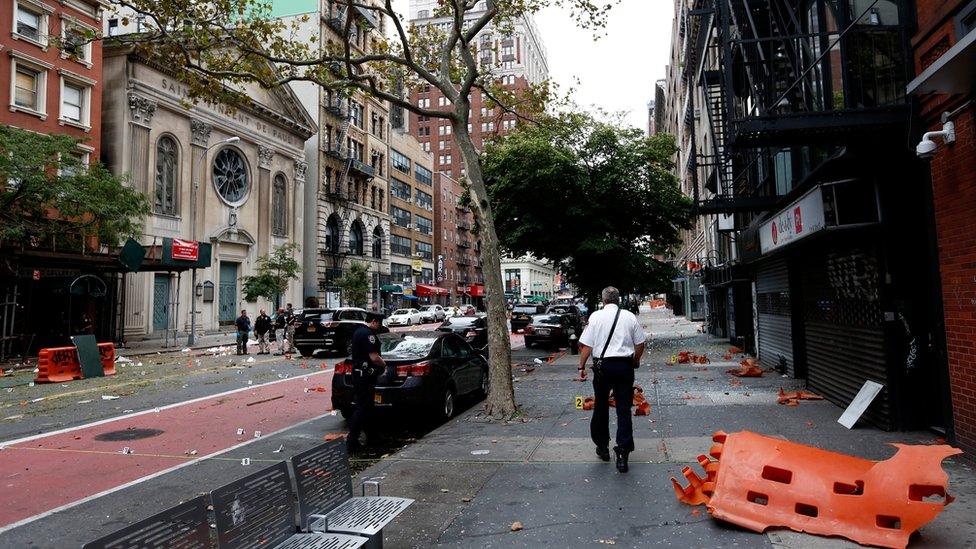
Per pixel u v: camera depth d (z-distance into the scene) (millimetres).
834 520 4098
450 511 4891
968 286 5445
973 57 4094
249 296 35125
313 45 42719
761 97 10023
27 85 25062
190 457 7402
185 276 33375
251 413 10492
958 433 5688
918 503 3867
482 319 22391
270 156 40656
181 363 19844
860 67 7285
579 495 5137
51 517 5297
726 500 4461
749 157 14312
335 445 4234
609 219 22844
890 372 7039
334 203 49719
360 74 11570
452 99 10109
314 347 22719
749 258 14227
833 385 8906
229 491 3105
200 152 34406
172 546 2701
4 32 23797
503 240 22953
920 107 6266
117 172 29141
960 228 5547
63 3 26266
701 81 15664
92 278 24719
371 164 56750
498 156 22078
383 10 9711
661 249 25016
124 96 29672
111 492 5996
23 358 22156
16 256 20375
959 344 5613
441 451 6918
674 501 4895
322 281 47438
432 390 9156
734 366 14484
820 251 9195
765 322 14547
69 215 20953
